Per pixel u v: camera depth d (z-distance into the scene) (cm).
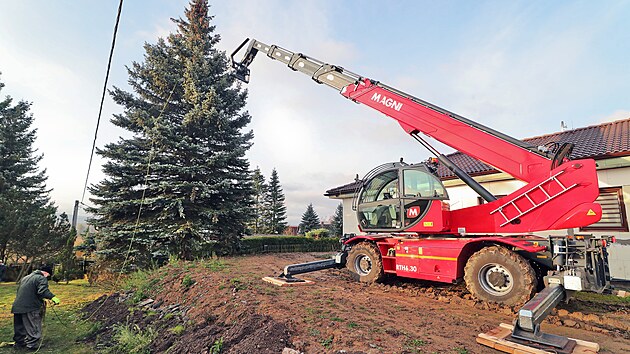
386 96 759
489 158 618
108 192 1272
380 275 731
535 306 384
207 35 1627
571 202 534
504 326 423
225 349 405
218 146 1430
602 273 534
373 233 824
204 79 1434
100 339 578
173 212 1230
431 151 727
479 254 579
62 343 575
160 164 1288
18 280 1385
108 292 958
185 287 702
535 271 553
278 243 1639
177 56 1504
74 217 1925
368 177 786
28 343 543
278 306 509
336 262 839
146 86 1502
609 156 834
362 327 425
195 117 1340
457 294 630
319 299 564
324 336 397
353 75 830
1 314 774
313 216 5412
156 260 1185
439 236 692
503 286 548
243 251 1447
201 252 1228
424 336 408
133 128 1399
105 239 1198
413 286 708
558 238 525
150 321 600
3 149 2230
